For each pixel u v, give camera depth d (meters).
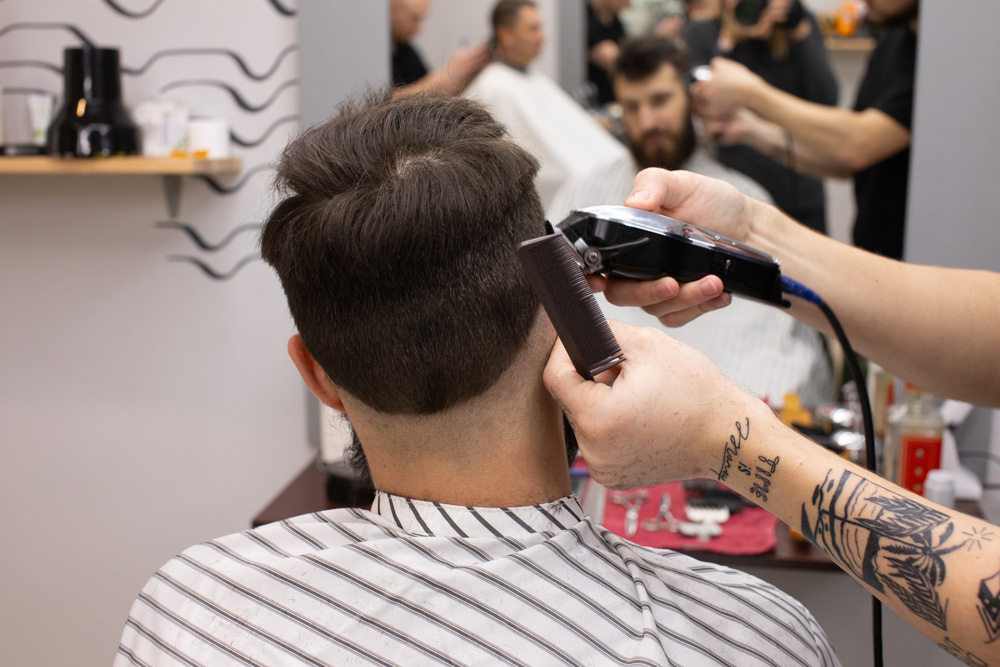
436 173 0.54
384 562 0.58
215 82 1.48
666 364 0.59
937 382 0.87
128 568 1.68
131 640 0.61
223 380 1.59
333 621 0.57
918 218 1.35
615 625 0.58
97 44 1.48
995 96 1.29
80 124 1.36
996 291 0.85
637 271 0.71
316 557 0.59
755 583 0.67
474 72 1.41
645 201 0.76
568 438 0.71
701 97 1.38
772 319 1.46
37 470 1.65
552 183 1.43
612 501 1.38
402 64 1.43
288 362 1.57
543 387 0.61
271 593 0.59
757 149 1.39
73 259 1.56
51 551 1.68
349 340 0.57
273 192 0.61
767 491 0.58
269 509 1.35
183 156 1.41
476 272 0.55
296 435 1.60
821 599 1.43
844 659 1.45
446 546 0.59
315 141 0.58
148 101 1.47
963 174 1.32
